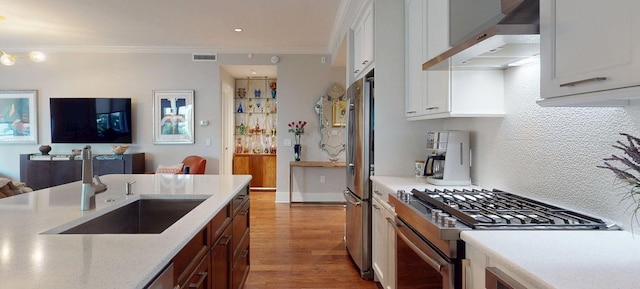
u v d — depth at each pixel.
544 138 1.74
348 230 3.51
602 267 0.94
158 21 4.58
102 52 5.90
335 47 5.35
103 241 1.17
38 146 5.93
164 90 5.97
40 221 1.43
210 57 6.02
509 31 1.32
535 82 1.82
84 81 5.91
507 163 2.05
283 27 4.88
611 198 1.35
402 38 2.88
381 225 2.51
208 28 4.91
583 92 1.02
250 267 3.18
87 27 4.83
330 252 3.60
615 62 0.90
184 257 1.32
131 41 5.57
